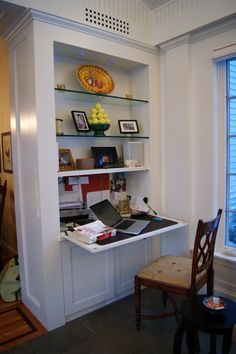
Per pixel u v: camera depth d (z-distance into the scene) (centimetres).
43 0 196
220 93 234
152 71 269
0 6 186
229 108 232
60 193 247
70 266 218
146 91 271
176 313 205
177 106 255
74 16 212
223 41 223
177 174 261
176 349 158
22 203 233
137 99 280
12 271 262
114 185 286
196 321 142
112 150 276
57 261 211
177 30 243
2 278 269
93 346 193
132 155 277
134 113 289
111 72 274
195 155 250
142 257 269
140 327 212
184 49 245
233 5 204
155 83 272
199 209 251
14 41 223
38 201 205
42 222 203
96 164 259
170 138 264
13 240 346
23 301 251
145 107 275
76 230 203
